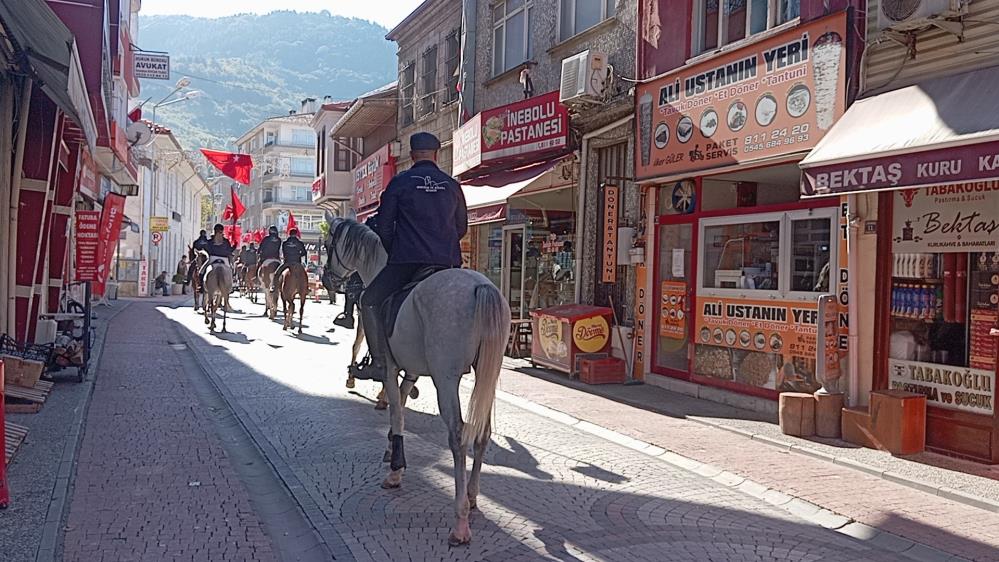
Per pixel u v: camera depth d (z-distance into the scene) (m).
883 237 8.45
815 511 6.29
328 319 23.23
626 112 12.63
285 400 10.32
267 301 23.70
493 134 15.98
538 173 14.20
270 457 7.52
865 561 5.32
